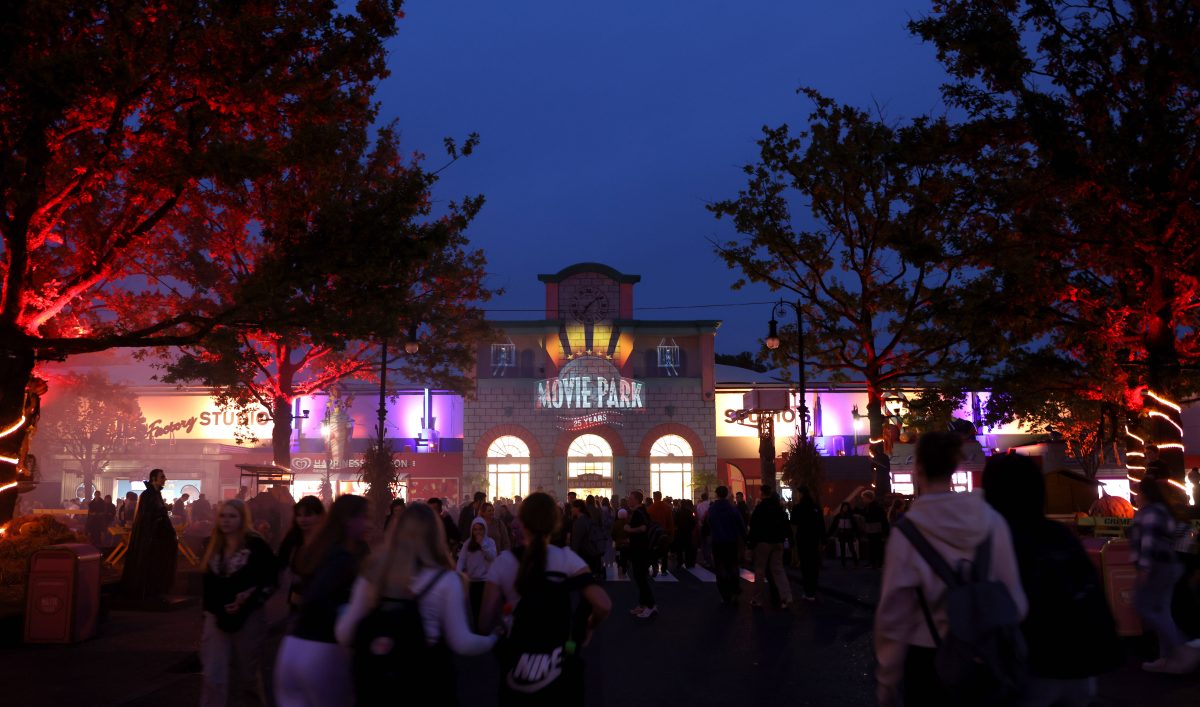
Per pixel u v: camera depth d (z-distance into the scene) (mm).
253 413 44875
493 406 44219
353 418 45000
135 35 13875
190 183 16734
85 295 21172
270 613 14250
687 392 44781
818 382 46250
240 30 14156
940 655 3375
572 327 45094
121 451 44438
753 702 7953
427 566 4285
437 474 43500
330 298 16250
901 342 25203
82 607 11281
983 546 3516
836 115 25125
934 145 19078
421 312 29094
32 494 41688
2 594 13148
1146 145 15984
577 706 4773
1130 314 20031
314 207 16453
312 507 8195
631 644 11438
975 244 20438
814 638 11672
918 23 17906
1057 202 19000
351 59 15773
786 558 22109
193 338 15727
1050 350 22750
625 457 43969
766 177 25453
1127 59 17156
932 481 3721
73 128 14383
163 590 14727
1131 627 9578
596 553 15070
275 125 16547
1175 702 7145
